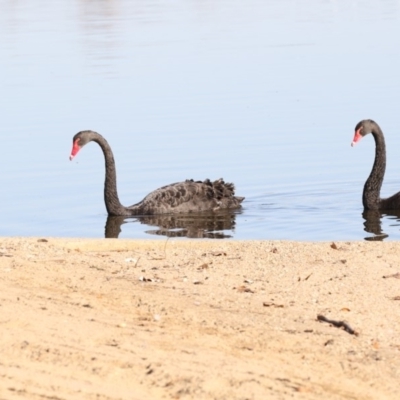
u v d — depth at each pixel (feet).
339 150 69.82
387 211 55.98
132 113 83.15
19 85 98.89
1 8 199.62
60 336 25.23
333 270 33.60
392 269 33.73
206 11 178.40
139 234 51.37
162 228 52.95
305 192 60.08
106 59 115.24
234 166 66.18
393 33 132.67
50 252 36.88
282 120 78.95
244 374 22.72
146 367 23.11
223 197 57.77
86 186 62.13
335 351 24.86
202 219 55.01
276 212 55.93
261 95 89.71
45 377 22.58
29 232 51.83
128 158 69.10
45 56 119.55
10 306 27.78
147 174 65.31
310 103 85.61
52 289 30.48
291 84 95.09
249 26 148.77
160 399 21.44
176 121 79.51
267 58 112.68
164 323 26.86
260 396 21.48
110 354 23.91
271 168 65.46
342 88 92.32
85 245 39.19
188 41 130.82
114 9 188.75
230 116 80.84
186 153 69.62
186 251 37.50
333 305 29.50
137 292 30.30
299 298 30.25
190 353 24.17
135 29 149.07
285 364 23.75
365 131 59.52
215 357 23.91
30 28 155.84
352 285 31.68
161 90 93.45
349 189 60.54
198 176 64.34
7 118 82.64
